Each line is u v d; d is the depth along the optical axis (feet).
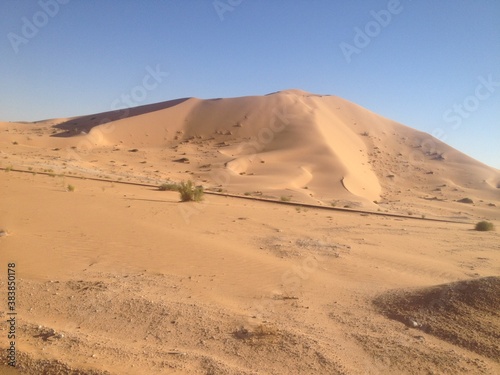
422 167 403.13
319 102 493.77
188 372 18.69
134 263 38.40
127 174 224.53
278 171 299.17
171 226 60.64
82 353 19.79
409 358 21.36
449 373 20.16
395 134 489.67
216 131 421.59
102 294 28.43
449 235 81.25
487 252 62.28
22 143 305.73
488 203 303.27
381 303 30.25
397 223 100.68
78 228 51.49
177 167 295.07
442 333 24.52
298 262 43.83
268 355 21.06
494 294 26.91
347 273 40.68
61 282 30.86
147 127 418.10
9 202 67.36
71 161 236.43
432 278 41.24
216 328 24.12
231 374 18.56
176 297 29.58
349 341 23.45
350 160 360.69
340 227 78.28
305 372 19.58
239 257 43.55
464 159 434.71
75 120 516.73
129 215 67.05
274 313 27.78
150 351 20.70
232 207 97.30
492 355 21.91
